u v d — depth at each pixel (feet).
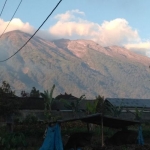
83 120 72.64
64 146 72.08
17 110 117.91
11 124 116.78
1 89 115.55
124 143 75.20
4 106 111.45
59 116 154.71
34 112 159.43
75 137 71.82
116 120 71.67
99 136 104.88
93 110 136.15
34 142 93.61
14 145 86.53
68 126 126.31
